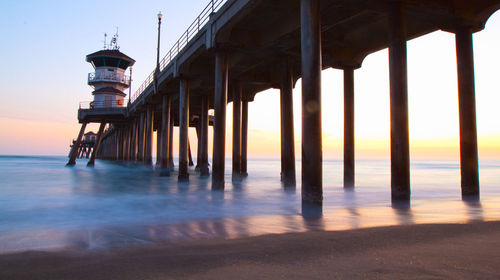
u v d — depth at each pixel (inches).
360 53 820.0
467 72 613.9
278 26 736.3
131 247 256.1
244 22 743.1
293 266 177.3
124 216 446.9
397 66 540.1
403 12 552.7
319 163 457.7
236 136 1114.7
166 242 273.0
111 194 727.1
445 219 358.9
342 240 240.4
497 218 363.9
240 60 922.1
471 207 482.9
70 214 470.0
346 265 175.9
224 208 519.5
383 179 1346.0
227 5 685.9
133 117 2039.9
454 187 959.6
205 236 294.5
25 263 209.5
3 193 754.2
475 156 599.8
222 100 780.0
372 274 158.9
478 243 222.4
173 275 170.4
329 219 377.7
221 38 761.0
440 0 579.2
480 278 149.3
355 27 759.1
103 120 2202.3
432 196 686.5
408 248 209.9
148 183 1010.7
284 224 349.4
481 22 618.2
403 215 400.2
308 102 468.1
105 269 188.2
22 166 2443.4
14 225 383.9
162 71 1210.0
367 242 230.8
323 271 166.6
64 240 297.6
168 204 570.3
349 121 826.2
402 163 521.0
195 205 556.4
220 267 181.3
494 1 593.6
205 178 1142.3
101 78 2244.1
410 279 149.6
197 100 1599.4
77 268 193.2
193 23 917.8
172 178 1218.0
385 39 745.6
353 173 818.2
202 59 971.9
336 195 698.8
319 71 472.4
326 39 788.6
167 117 1316.4
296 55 845.8
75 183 1026.1
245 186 948.6
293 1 634.2
